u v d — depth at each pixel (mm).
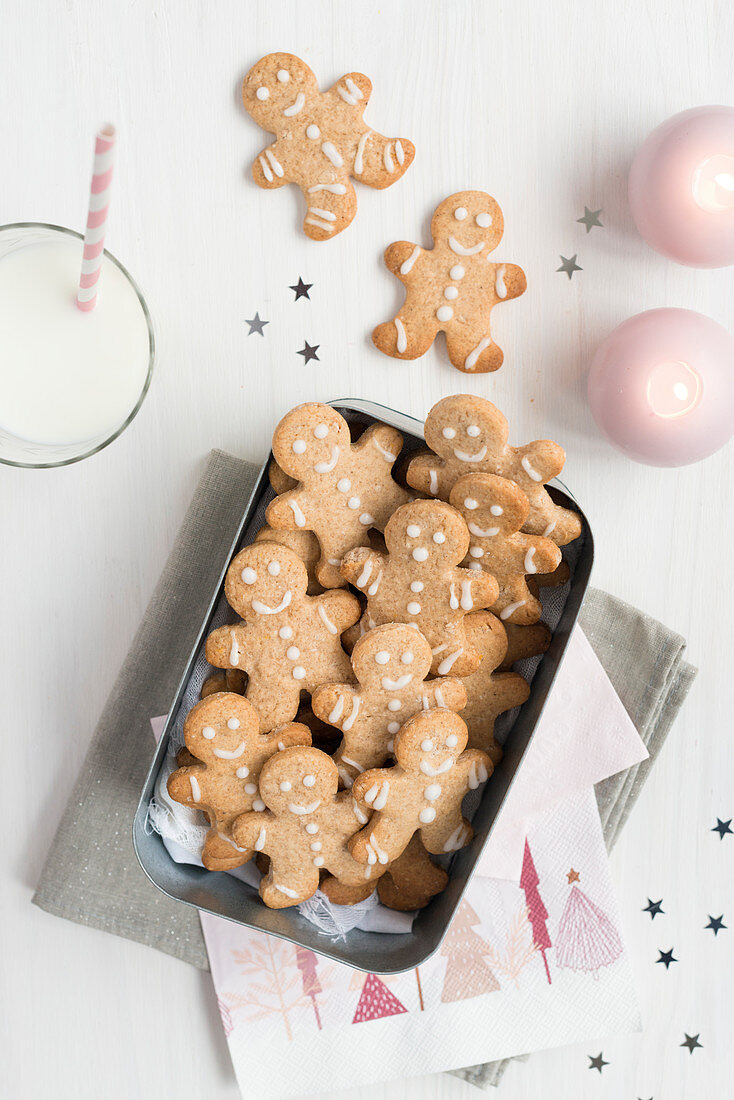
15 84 684
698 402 657
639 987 716
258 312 694
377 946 650
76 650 699
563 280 700
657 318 663
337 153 677
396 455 640
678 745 714
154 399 694
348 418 653
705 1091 716
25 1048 702
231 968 688
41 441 637
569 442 703
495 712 652
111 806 686
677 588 709
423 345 687
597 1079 715
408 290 686
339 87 678
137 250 689
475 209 682
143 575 699
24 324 623
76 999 704
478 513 625
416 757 619
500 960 691
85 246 575
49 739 700
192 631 686
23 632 698
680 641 687
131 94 687
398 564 625
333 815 627
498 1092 713
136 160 688
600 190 699
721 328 668
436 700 625
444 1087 710
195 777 625
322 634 630
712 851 715
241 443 696
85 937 705
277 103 677
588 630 693
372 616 631
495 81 694
